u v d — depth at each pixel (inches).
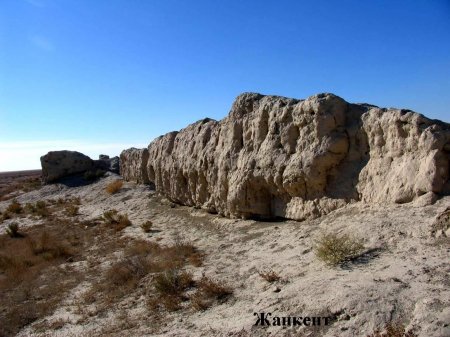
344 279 294.0
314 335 243.9
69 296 483.2
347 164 484.7
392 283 262.7
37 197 1528.1
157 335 323.0
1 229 1019.3
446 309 217.0
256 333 269.6
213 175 709.9
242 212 616.7
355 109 498.3
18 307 460.1
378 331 224.4
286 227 520.4
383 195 414.6
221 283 398.9
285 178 525.0
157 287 418.9
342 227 410.0
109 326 372.2
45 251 716.7
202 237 622.2
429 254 293.9
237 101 663.1
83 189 1507.1
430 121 398.9
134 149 1407.5
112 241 729.0
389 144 430.3
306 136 512.4
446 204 351.9
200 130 821.9
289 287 322.3
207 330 302.2
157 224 813.2
